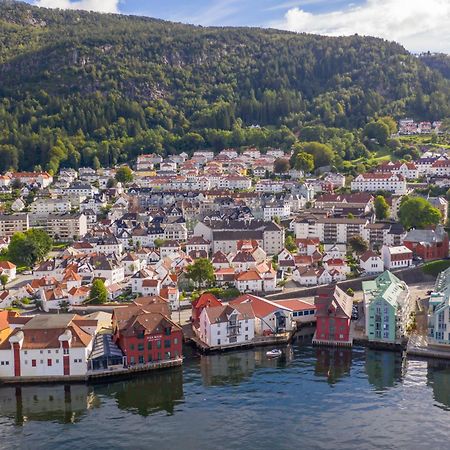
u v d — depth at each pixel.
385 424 154.88
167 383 184.50
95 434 153.00
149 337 194.25
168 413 163.88
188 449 145.00
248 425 156.00
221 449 144.88
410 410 162.25
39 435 153.25
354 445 145.25
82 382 185.62
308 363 199.12
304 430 152.75
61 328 190.88
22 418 162.88
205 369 195.50
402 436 148.75
